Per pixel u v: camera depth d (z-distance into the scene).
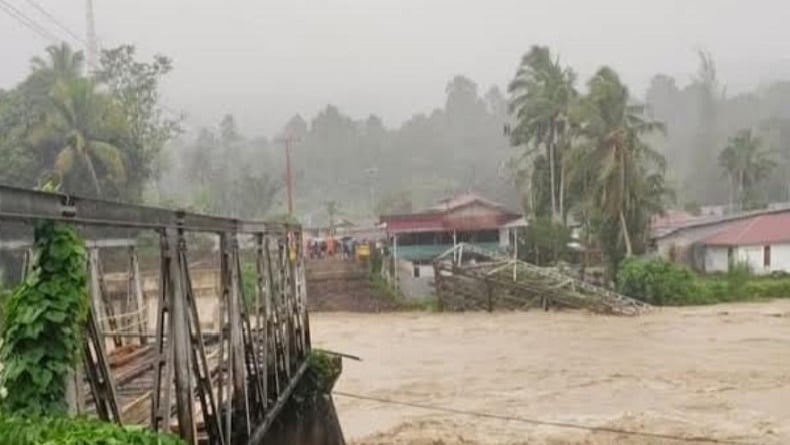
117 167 38.44
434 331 32.56
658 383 21.09
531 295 38.84
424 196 101.94
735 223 50.41
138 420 6.69
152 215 5.42
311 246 51.31
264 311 9.65
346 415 18.22
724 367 23.08
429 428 16.91
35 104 39.44
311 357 13.42
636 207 43.19
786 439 15.55
